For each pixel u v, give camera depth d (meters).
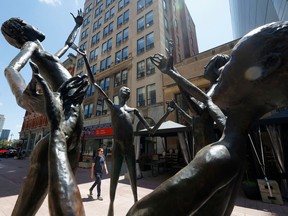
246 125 0.68
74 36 1.98
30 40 1.54
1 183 8.29
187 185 0.52
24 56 1.21
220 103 0.76
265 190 5.63
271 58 0.60
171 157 12.50
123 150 2.31
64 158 0.73
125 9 24.52
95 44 27.66
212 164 0.54
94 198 5.94
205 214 0.62
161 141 15.00
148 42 19.89
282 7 10.02
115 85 22.06
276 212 4.68
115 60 23.17
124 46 22.66
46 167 1.05
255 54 0.63
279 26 0.61
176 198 0.52
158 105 16.56
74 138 1.14
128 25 23.09
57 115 0.82
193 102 1.51
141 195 6.32
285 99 0.64
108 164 16.19
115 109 2.39
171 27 22.39
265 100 0.66
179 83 1.42
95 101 23.48
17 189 7.16
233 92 0.70
